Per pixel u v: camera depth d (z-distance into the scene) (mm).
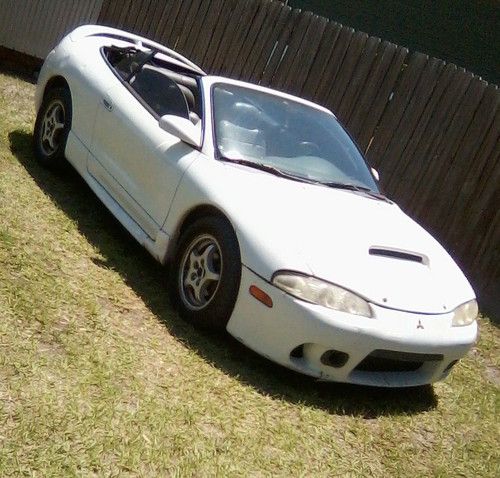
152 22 10109
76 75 6172
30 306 4129
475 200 7664
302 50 8961
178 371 4047
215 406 3814
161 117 5203
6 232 4926
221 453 3457
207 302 4473
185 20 9844
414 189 8055
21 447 3029
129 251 5500
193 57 9797
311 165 5383
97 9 10633
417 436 4297
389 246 4602
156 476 3150
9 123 7461
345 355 4133
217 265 4484
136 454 3217
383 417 4355
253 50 9328
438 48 12852
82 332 4078
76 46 6512
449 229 7820
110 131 5629
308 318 4047
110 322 4309
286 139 5480
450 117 7859
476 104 7703
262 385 4227
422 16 12820
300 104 6008
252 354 4547
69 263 4883
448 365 4590
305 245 4254
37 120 6566
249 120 5441
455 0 12672
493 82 12820
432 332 4312
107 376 3729
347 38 8609
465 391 5137
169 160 5031
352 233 4559
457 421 4648
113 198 5551
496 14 12625
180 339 4398
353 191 5387
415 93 8102
